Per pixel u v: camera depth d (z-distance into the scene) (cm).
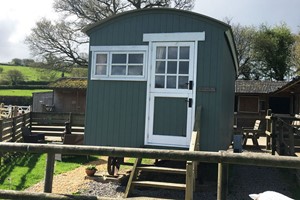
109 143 769
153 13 750
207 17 708
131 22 766
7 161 1000
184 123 722
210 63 712
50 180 373
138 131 751
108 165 840
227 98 962
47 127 1552
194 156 335
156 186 644
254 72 3975
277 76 3812
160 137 736
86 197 354
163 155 343
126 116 762
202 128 709
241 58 3981
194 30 724
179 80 731
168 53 741
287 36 3775
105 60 784
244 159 320
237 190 767
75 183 791
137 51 759
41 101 2997
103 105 779
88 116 788
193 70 722
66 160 1070
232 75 1210
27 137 1242
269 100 2609
